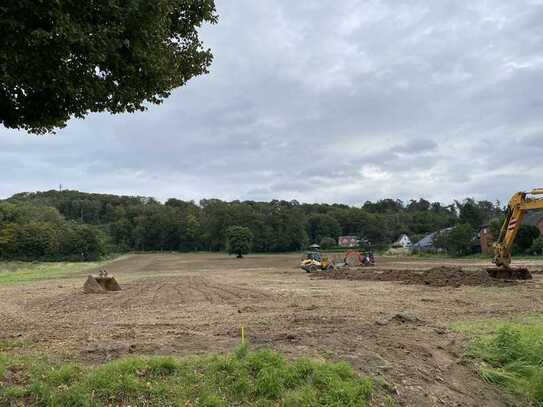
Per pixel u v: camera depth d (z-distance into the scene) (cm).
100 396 548
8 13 568
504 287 2162
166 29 742
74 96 700
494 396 710
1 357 666
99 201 15775
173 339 901
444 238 7319
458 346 870
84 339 971
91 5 609
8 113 727
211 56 893
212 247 12175
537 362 796
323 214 12775
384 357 732
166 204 15838
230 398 572
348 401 584
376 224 12538
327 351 721
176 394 564
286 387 595
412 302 1681
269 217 11281
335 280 2883
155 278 3594
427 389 669
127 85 724
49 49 596
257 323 1184
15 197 16012
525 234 5512
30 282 3400
